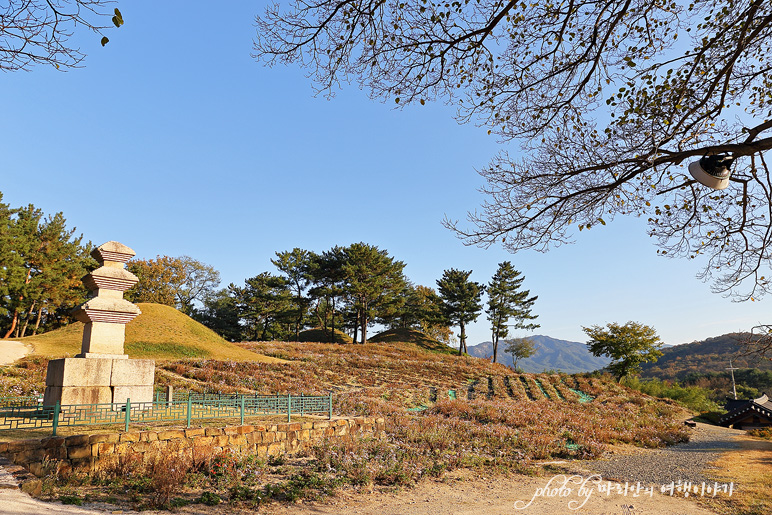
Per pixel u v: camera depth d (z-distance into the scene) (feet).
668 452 58.75
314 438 43.75
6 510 18.92
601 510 29.86
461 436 56.24
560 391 119.55
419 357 177.88
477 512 28.63
